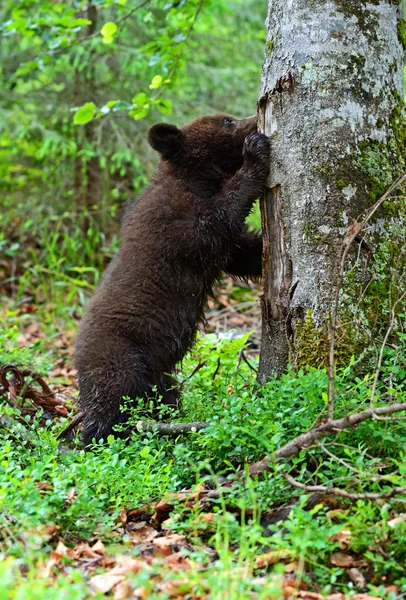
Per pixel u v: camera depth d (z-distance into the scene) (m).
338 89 7.53
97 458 7.38
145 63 17.05
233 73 19.81
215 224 9.03
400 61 7.88
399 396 6.97
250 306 16.00
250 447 6.89
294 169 7.72
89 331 9.23
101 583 5.48
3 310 16.97
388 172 7.64
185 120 19.06
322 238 7.57
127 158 17.53
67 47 11.80
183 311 9.40
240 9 20.02
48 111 19.03
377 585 5.51
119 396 8.90
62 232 19.47
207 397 8.59
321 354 7.56
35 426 8.30
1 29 12.59
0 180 20.23
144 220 9.38
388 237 7.62
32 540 5.77
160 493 6.81
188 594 5.24
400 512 5.98
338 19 7.52
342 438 6.54
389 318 7.57
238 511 6.38
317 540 5.46
